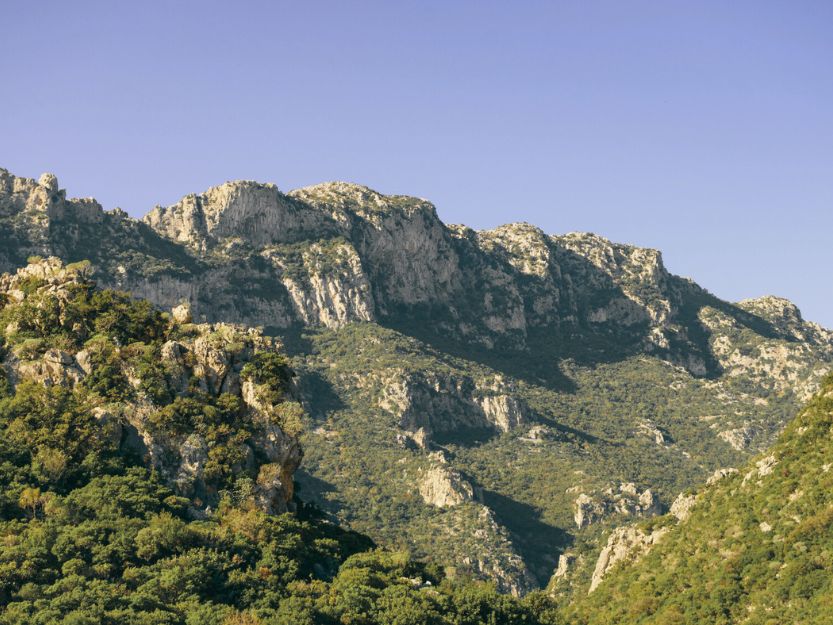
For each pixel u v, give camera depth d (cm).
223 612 19175
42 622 17912
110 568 19900
